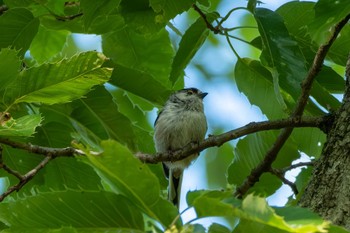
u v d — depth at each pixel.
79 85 7.02
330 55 10.20
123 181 4.95
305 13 9.86
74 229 5.32
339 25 7.94
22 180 7.92
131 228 5.45
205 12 10.20
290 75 8.87
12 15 9.81
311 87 8.70
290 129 9.16
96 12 9.22
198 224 5.02
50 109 9.77
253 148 10.47
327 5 7.02
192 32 9.51
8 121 6.97
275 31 8.93
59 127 9.89
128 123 9.80
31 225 5.57
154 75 12.28
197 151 9.09
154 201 5.01
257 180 9.71
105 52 12.16
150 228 5.89
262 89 10.06
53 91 7.02
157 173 10.99
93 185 9.97
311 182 7.79
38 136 9.86
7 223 5.58
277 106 10.02
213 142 9.04
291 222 4.63
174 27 11.82
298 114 8.81
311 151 10.40
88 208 5.42
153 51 12.17
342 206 7.24
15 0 10.28
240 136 9.07
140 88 9.74
